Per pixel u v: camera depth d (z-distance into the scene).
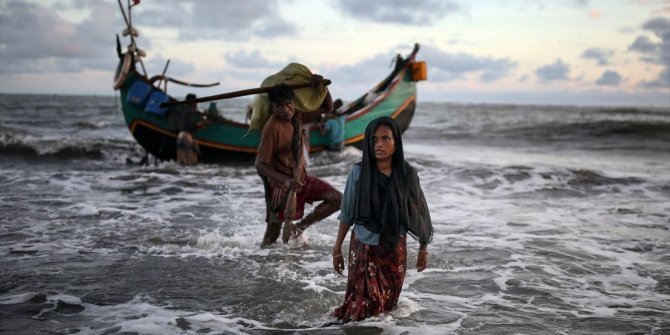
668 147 19.80
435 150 18.08
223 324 3.76
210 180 11.12
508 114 53.00
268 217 5.65
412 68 16.53
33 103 64.12
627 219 7.54
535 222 7.30
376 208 3.55
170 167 13.26
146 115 13.24
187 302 4.19
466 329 3.67
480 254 5.66
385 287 3.71
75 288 4.48
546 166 12.80
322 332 3.60
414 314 3.95
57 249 5.70
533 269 5.16
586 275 5.00
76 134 22.89
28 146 15.48
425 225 3.65
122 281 4.67
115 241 6.07
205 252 5.65
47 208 7.92
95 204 8.35
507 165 12.78
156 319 3.83
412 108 16.77
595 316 3.96
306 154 5.63
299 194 5.68
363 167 3.56
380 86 16.84
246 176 11.75
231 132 13.70
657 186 10.41
